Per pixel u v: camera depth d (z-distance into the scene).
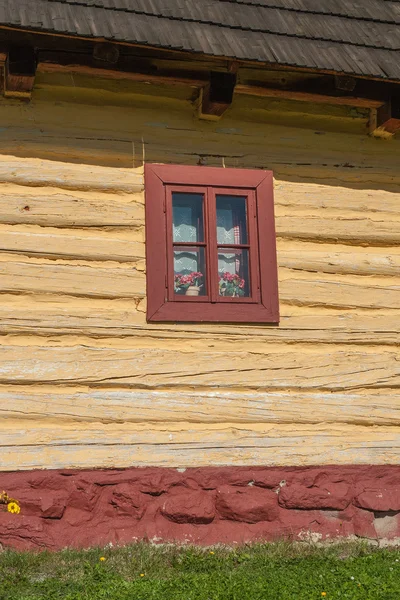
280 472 11.66
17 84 11.34
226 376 11.70
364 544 11.47
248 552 10.88
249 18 12.23
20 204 11.45
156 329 11.59
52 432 11.02
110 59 11.20
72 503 10.91
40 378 11.08
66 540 10.73
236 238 12.35
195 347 11.67
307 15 12.78
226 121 12.55
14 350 11.06
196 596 9.12
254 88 12.30
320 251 12.50
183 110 12.40
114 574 9.82
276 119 12.78
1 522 10.58
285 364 11.96
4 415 10.91
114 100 12.12
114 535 10.91
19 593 9.15
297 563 10.57
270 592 9.32
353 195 12.84
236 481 11.47
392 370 12.35
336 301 12.34
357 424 12.10
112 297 11.52
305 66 11.51
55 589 9.27
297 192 12.60
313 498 11.64
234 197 12.38
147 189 11.94
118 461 11.16
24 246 11.34
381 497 11.88
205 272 11.99
